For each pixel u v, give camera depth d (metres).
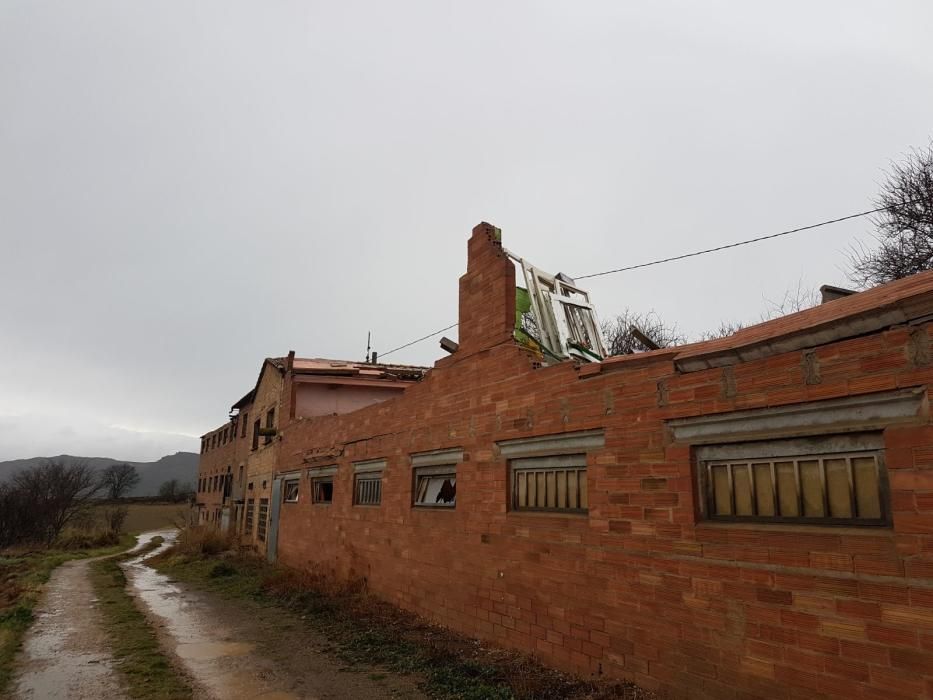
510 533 7.90
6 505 38.62
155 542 40.81
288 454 18.94
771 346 4.94
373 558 11.84
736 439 5.20
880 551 4.09
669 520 5.68
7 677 7.52
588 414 6.78
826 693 4.29
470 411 9.07
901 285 4.30
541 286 9.49
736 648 4.95
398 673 7.33
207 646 8.88
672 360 5.85
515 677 6.57
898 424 4.09
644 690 5.73
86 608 12.70
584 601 6.58
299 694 6.70
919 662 3.81
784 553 4.68
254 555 21.20
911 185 15.74
